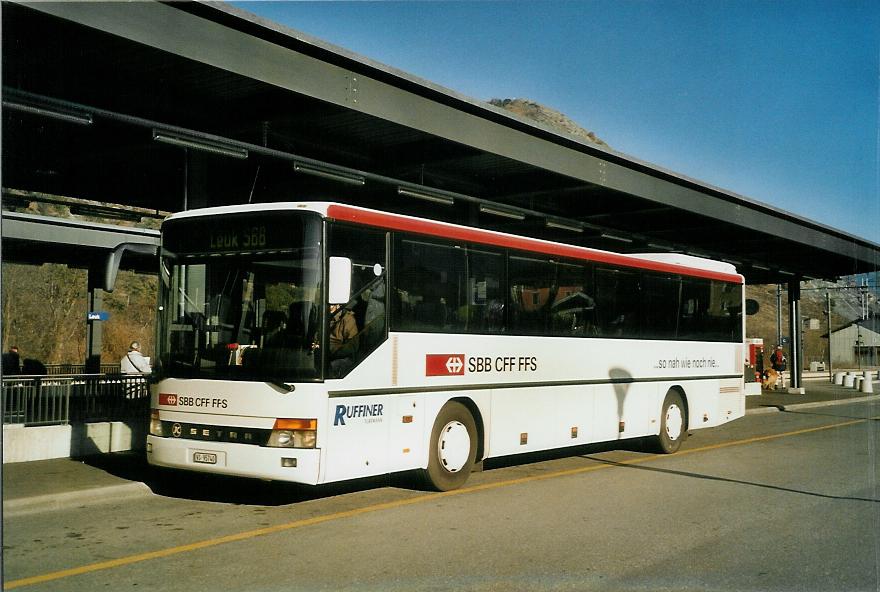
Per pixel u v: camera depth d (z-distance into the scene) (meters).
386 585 6.28
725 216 23.55
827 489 11.24
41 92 12.69
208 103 13.23
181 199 20.89
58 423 12.51
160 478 10.74
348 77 12.79
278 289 9.01
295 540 7.78
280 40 11.64
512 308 11.69
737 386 17.16
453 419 10.66
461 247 10.88
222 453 8.88
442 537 7.96
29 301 46.03
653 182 20.50
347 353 9.09
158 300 9.64
